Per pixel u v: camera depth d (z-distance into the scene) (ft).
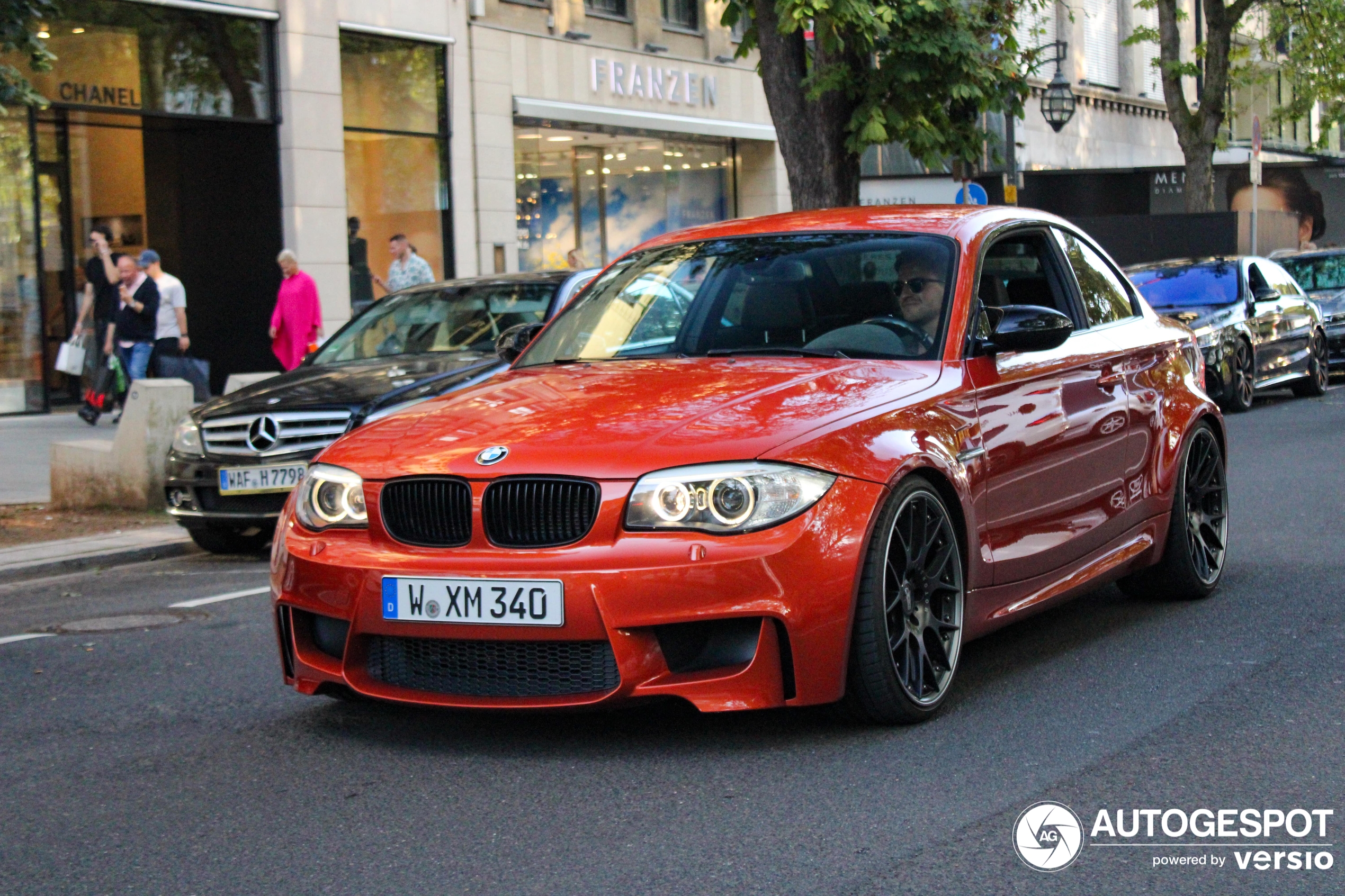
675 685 14.05
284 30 62.54
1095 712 15.93
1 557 29.63
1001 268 18.89
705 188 87.40
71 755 15.80
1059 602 18.30
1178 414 21.24
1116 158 136.87
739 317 18.19
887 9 46.52
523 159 75.31
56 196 59.31
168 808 13.85
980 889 11.19
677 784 13.87
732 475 14.16
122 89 57.62
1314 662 17.76
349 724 16.51
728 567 13.91
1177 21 88.07
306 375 31.27
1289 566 24.02
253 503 29.48
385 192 67.97
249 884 11.79
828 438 14.76
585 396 16.07
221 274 63.93
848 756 14.55
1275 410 53.78
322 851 12.48
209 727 16.70
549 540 14.39
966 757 14.42
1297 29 104.99
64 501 36.52
